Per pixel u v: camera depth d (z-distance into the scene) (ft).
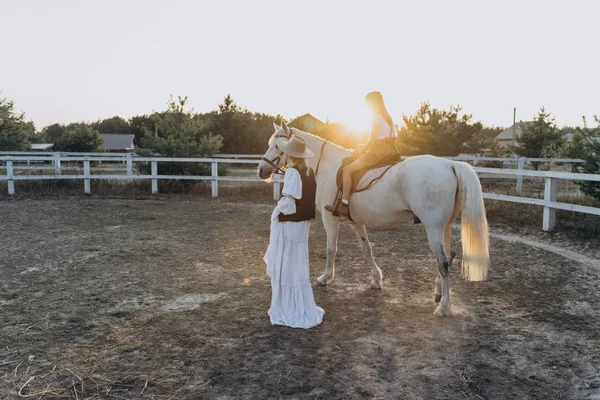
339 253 23.70
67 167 54.90
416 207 14.28
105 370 11.25
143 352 12.22
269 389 10.46
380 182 15.16
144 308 15.48
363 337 13.28
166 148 49.49
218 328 13.85
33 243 24.94
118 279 18.72
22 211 35.94
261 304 16.01
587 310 15.47
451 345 12.77
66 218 33.09
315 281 18.48
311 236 28.27
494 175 59.62
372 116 15.58
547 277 19.27
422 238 27.55
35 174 50.60
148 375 11.02
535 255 22.89
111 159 47.50
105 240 25.99
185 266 20.84
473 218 13.78
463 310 15.47
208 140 52.16
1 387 10.41
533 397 10.28
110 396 10.12
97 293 16.97
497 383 10.82
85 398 10.02
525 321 14.52
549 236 26.81
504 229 29.58
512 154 67.67
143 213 36.19
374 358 11.98
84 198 44.11
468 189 13.87
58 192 46.55
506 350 12.48
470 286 18.16
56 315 14.75
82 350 12.30
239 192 47.78
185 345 12.66
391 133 15.70
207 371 11.25
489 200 36.50
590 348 12.63
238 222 32.65
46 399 9.99
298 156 14.10
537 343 12.92
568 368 11.55
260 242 25.99
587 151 30.89
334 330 13.78
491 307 15.78
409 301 16.40
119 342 12.80
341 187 16.24
